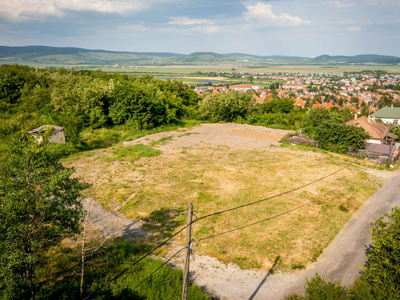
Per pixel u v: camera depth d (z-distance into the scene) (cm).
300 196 2412
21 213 990
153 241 1653
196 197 2275
